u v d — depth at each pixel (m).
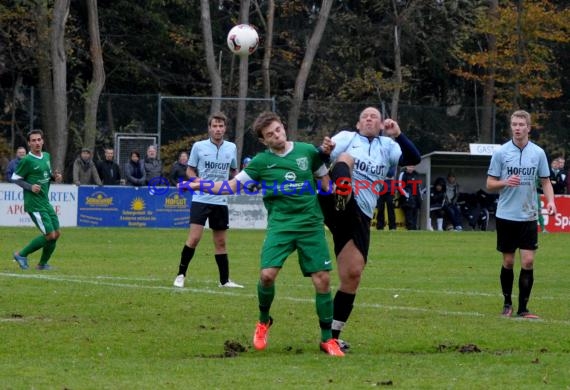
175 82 106.88
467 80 110.50
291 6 105.19
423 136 82.56
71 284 35.31
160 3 102.06
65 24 87.44
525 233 29.69
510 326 27.52
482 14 99.94
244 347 24.09
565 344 24.91
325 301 23.48
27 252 41.06
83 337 24.89
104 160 74.31
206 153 35.53
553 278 41.41
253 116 80.44
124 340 24.64
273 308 30.11
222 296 32.66
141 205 70.69
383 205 73.88
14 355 22.77
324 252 23.45
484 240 63.69
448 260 49.31
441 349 24.12
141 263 45.31
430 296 34.19
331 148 23.38
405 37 107.69
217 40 108.81
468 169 80.50
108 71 103.00
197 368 21.34
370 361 22.39
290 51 107.69
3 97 82.06
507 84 99.44
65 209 69.88
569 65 107.88
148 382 19.88
